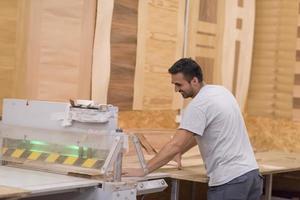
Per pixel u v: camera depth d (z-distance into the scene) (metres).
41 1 3.79
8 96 3.66
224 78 5.52
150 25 4.69
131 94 4.56
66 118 3.07
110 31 4.30
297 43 5.68
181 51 5.04
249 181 3.35
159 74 4.82
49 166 3.09
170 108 4.98
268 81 5.85
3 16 3.62
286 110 5.75
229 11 5.52
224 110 3.34
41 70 3.83
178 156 3.75
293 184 5.64
